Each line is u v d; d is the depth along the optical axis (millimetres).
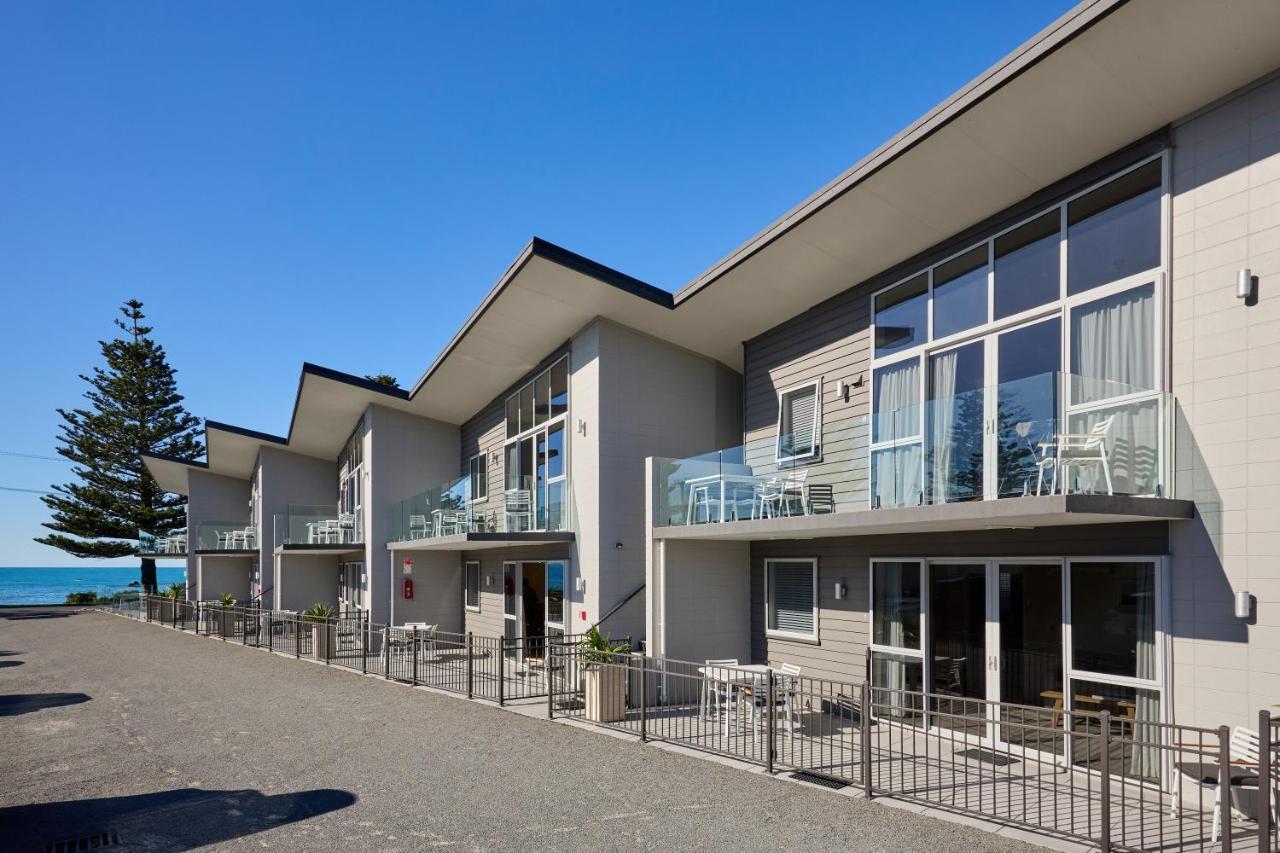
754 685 9023
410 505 19188
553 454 15031
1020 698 8188
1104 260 7625
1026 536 8164
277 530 26375
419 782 7457
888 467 8320
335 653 17969
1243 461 6344
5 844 6023
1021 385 6836
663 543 11719
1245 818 5941
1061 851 5402
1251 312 6375
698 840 5738
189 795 7238
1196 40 6234
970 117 7512
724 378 14453
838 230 9727
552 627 14578
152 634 24797
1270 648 6062
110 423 43125
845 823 6066
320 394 21312
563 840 5801
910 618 9586
